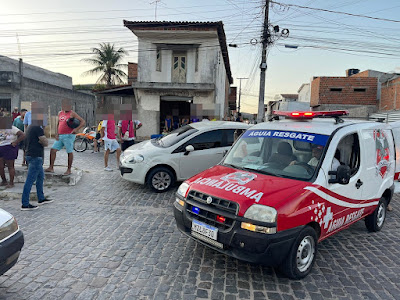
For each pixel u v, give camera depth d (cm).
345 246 438
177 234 457
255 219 304
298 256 330
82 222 498
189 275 342
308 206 328
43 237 437
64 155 1188
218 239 323
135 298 297
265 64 1408
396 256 408
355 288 327
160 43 1650
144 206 584
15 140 648
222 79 2144
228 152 462
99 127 1267
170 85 1600
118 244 418
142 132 1672
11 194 619
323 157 366
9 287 312
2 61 2389
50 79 2928
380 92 1819
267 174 380
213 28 1549
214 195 336
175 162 667
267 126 453
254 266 367
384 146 487
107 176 827
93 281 326
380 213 499
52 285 317
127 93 1897
